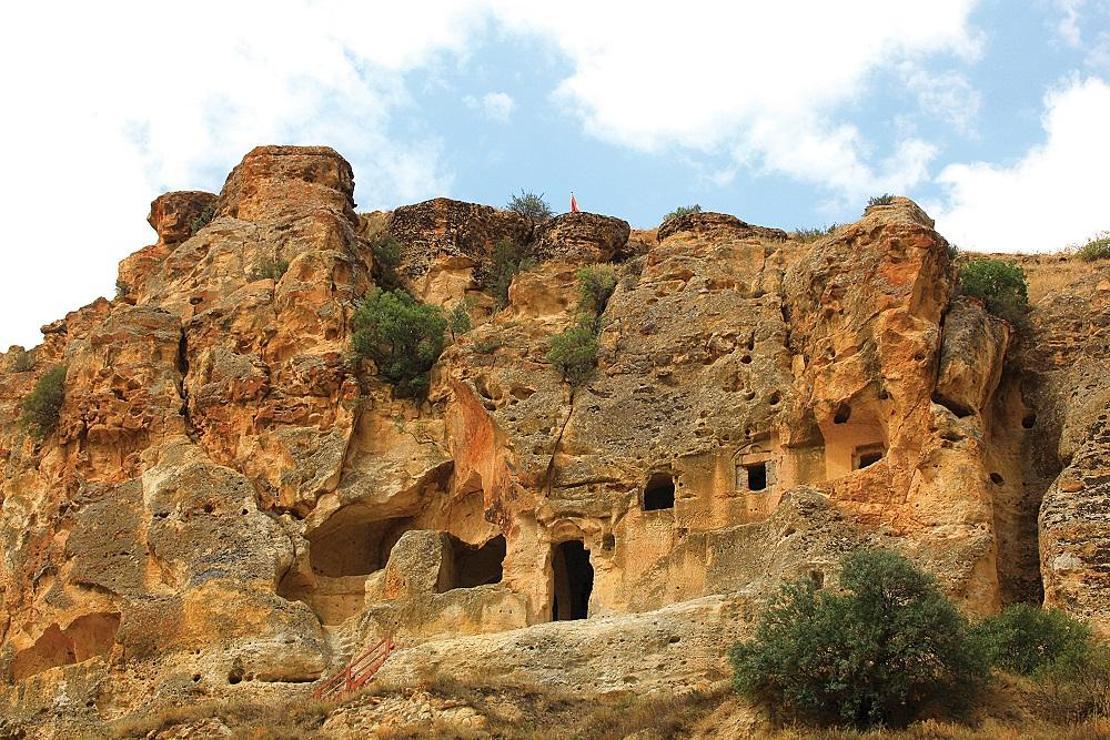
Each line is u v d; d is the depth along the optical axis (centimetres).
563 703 3709
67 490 4859
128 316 5125
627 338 4694
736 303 4616
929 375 4034
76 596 4475
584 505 4353
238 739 3681
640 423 4462
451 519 4712
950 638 3244
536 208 6297
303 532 4556
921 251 4159
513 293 5128
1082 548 3722
